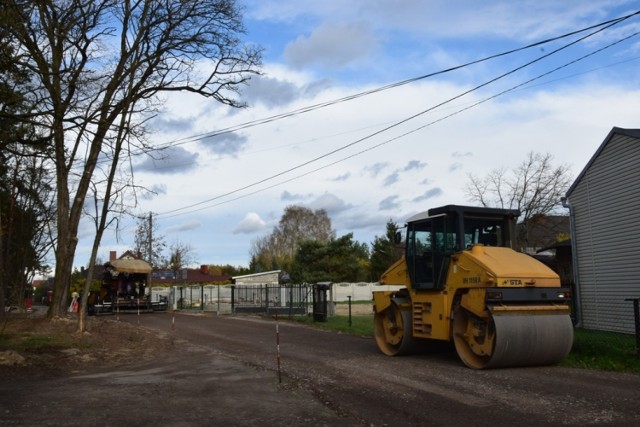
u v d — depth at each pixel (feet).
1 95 38.50
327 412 26.73
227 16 66.85
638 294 56.18
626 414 24.97
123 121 61.77
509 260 39.91
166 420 25.39
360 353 49.39
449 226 43.11
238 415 26.30
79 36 54.54
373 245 223.51
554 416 24.89
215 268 324.60
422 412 26.43
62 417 25.93
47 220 97.09
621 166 58.59
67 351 48.67
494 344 36.96
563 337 37.99
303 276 191.11
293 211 296.92
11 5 37.78
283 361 44.73
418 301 45.27
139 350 52.85
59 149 66.90
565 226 120.98
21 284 101.65
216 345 57.72
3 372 38.55
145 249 175.11
